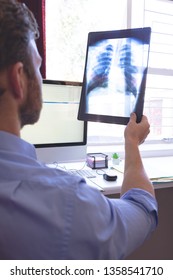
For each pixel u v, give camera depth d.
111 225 0.41
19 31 0.40
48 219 0.35
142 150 1.84
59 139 1.29
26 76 0.42
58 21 1.62
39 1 1.37
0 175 0.38
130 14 1.78
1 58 0.39
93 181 1.13
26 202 0.35
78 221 0.37
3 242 0.34
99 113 0.98
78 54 1.68
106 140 1.85
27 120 0.46
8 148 0.41
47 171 0.40
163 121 1.94
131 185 0.57
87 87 1.02
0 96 0.40
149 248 1.80
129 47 0.91
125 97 0.90
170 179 1.20
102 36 1.00
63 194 0.38
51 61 1.62
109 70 0.96
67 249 0.36
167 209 1.84
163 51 1.87
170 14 1.87
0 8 0.39
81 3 1.66
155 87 1.87
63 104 1.27
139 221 0.47
